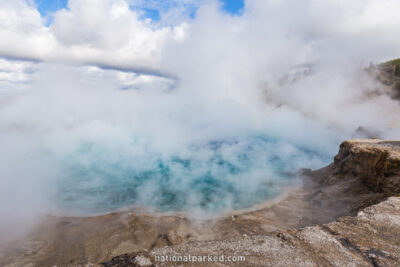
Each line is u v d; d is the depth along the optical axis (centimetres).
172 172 4159
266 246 973
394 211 1195
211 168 4347
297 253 912
